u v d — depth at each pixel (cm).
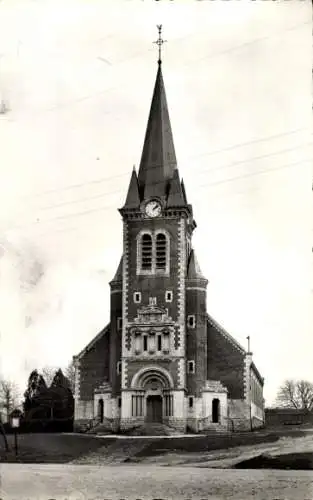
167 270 9662
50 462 7112
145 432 9144
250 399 9706
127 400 9456
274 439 7862
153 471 6312
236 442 7850
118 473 6175
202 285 9788
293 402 11294
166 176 9881
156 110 10188
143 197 9831
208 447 7744
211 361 9812
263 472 6128
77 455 7512
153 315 9581
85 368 9844
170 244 9706
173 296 9606
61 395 9544
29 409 9281
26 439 8200
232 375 9731
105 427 9569
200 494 5322
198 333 9662
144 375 9500
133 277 9700
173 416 9338
